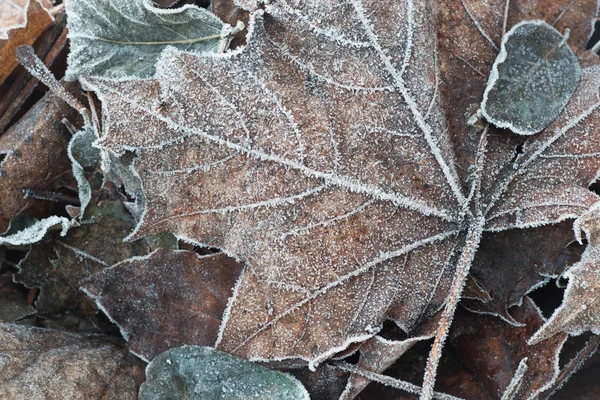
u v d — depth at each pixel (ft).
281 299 1.20
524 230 1.23
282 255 1.20
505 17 1.24
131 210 1.26
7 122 1.31
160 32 1.25
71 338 1.26
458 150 1.23
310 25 1.20
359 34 1.20
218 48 1.24
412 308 1.22
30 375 1.20
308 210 1.20
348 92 1.20
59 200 1.30
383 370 1.22
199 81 1.20
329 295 1.20
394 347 1.21
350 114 1.20
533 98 1.22
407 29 1.20
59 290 1.29
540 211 1.21
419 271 1.22
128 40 1.26
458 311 1.26
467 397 1.26
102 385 1.22
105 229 1.28
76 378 1.21
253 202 1.20
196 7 1.23
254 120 1.20
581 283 1.19
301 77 1.20
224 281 1.24
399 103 1.20
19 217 1.29
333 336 1.21
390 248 1.21
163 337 1.24
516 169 1.22
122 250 1.28
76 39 1.26
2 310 1.28
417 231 1.21
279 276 1.20
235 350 1.21
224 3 1.26
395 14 1.20
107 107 1.21
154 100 1.20
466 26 1.24
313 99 1.20
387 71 1.20
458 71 1.24
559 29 1.26
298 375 1.23
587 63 1.25
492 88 1.22
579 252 1.22
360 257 1.20
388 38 1.20
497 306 1.24
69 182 1.30
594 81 1.23
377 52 1.20
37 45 1.31
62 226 1.27
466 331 1.26
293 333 1.21
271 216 1.20
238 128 1.20
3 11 1.28
